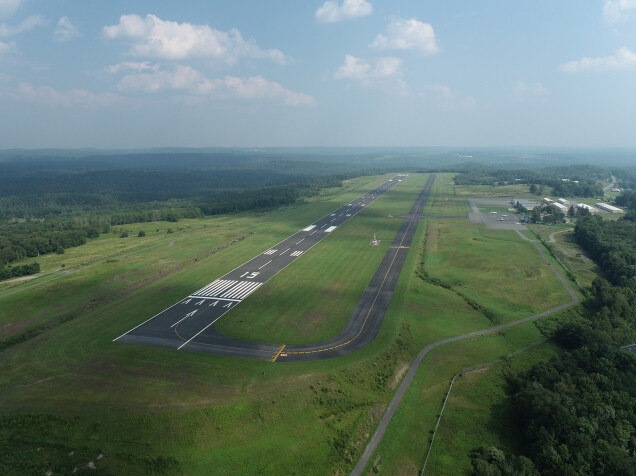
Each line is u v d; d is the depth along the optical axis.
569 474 50.59
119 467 54.09
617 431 56.72
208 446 58.16
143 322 94.44
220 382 70.19
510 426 65.94
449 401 71.81
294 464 56.69
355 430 63.69
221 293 113.00
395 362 80.94
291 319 96.50
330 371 74.44
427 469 57.91
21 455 55.03
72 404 63.75
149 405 63.31
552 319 101.31
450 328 96.31
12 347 83.62
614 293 103.50
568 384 67.38
